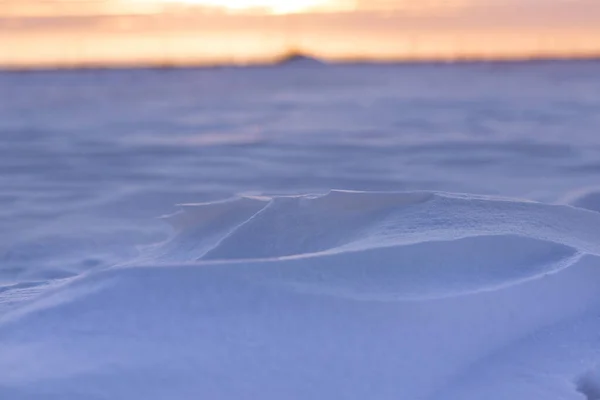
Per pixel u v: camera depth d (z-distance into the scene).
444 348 2.22
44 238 5.79
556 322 2.39
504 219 2.95
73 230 6.07
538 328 2.36
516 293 2.39
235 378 2.09
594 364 2.20
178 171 9.06
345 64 40.94
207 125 13.98
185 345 2.17
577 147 10.24
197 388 2.07
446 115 14.94
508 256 2.60
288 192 7.57
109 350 2.16
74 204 7.23
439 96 19.50
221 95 21.31
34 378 2.08
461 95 19.62
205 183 8.25
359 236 2.93
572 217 3.08
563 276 2.48
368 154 10.09
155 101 19.62
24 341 2.22
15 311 2.40
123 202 7.29
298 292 2.30
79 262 5.07
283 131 12.88
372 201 3.14
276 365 2.12
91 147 11.34
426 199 3.15
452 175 8.41
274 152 10.49
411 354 2.19
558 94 19.17
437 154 9.96
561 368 2.19
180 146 11.30
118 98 20.73
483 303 2.33
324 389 2.08
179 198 7.44
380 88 22.84
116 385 2.07
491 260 2.57
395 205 3.12
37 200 7.46
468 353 2.23
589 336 2.33
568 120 13.54
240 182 8.27
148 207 7.04
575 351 2.26
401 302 2.28
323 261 2.44
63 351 2.17
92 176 8.83
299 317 2.24
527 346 2.29
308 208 3.16
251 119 14.91
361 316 2.25
